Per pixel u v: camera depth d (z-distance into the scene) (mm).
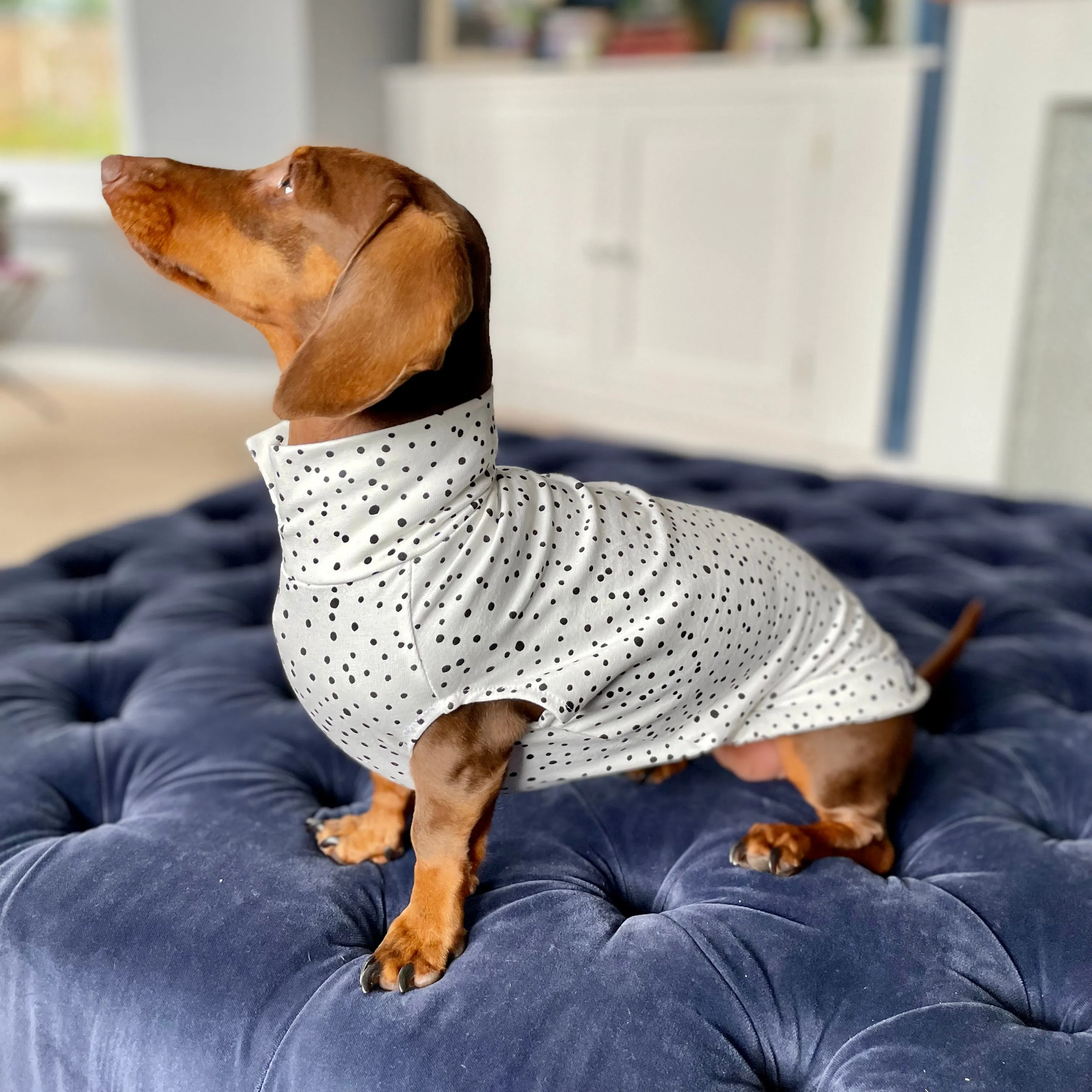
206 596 1874
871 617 1434
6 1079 1146
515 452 2654
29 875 1199
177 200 1086
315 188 1056
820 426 4375
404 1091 965
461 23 5301
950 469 4004
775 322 4387
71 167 5754
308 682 1098
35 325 5938
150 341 5828
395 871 1247
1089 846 1293
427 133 5344
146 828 1279
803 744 1308
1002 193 3639
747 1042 1028
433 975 1065
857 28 4219
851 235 4078
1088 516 2418
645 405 4926
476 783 1103
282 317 1117
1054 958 1122
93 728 1476
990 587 1987
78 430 4863
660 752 1269
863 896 1181
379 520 1045
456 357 1050
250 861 1225
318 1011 1035
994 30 3512
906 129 3822
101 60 5625
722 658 1214
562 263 4996
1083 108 3471
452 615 1046
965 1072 964
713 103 4297
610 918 1160
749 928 1129
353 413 958
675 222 4559
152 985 1071
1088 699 1671
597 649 1125
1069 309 3680
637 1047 989
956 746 1488
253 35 5148
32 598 1853
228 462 4465
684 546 1209
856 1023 1038
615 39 4910
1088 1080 959
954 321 3848
